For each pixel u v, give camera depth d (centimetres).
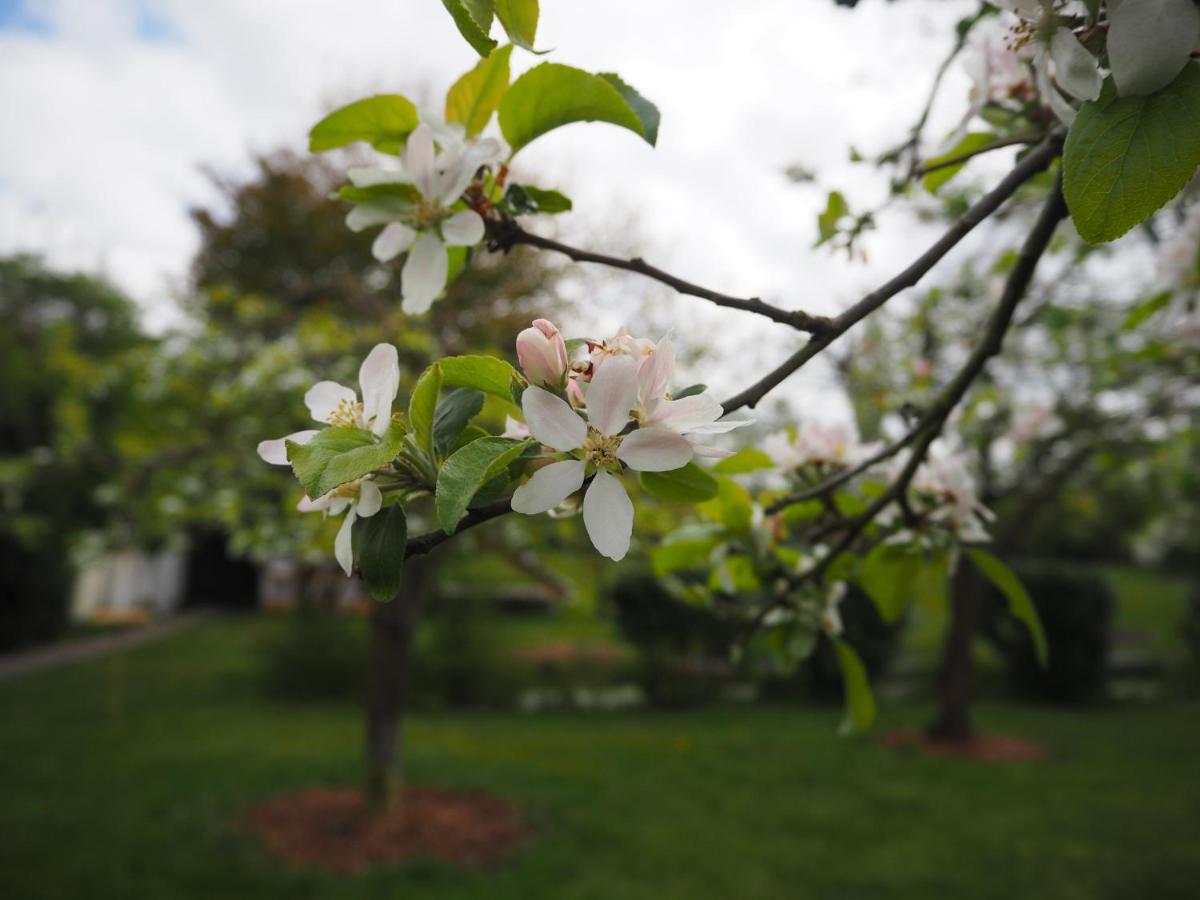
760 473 146
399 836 490
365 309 568
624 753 705
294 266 939
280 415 502
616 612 978
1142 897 423
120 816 523
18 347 1622
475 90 98
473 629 1012
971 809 561
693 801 570
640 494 387
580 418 70
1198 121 70
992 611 1061
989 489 663
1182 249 186
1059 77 78
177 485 534
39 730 777
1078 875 450
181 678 1084
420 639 1189
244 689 1013
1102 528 1209
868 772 652
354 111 97
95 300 2261
